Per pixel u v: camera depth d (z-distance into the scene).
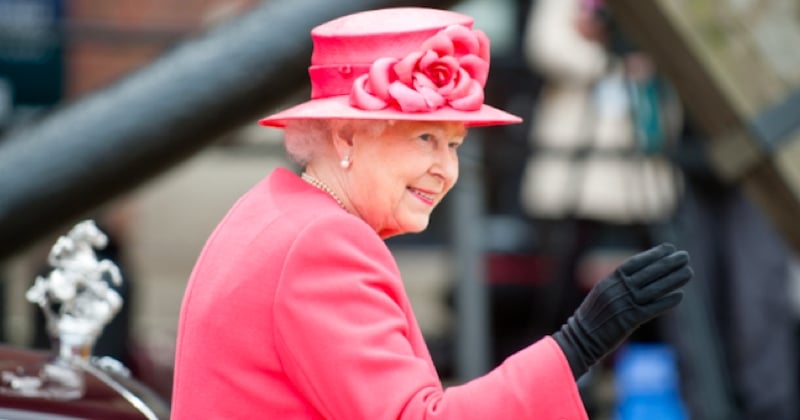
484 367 22.70
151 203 27.67
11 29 24.22
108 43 24.67
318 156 10.08
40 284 12.66
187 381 9.77
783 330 23.89
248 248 9.68
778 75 18.28
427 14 10.03
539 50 24.89
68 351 12.55
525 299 25.77
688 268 9.38
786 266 23.84
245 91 16.30
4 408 10.82
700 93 18.66
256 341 9.52
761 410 23.86
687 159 23.58
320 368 9.29
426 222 10.00
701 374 22.91
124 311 24.00
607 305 9.32
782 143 18.34
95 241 12.72
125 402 11.38
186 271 27.73
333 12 16.20
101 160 16.33
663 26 18.25
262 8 16.41
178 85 16.30
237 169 27.84
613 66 24.41
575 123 24.78
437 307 27.69
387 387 9.20
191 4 27.08
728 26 18.22
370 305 9.41
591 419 24.72
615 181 24.75
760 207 19.38
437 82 9.73
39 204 16.41
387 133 9.80
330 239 9.49
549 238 25.12
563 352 9.34
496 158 25.05
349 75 9.84
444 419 9.09
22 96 25.94
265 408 9.54
